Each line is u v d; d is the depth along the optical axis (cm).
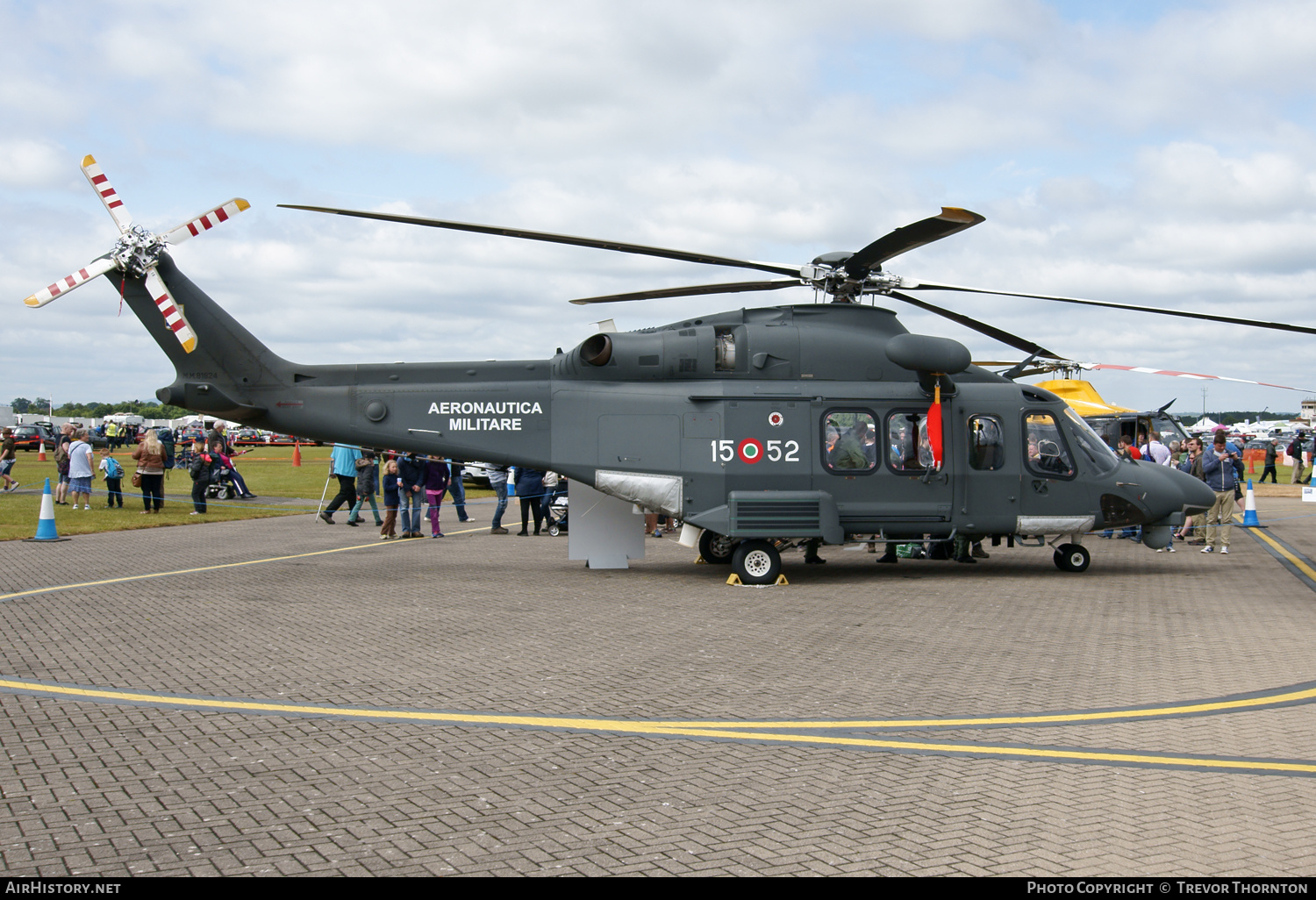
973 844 431
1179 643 890
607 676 755
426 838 436
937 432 1334
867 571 1438
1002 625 980
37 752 558
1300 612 1059
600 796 492
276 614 1021
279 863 408
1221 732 607
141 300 1349
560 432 1356
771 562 1284
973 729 616
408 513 1864
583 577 1341
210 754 556
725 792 498
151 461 2281
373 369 1377
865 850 424
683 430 1326
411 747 571
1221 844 430
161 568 1381
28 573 1318
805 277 1321
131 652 832
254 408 1364
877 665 798
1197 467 1719
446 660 810
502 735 598
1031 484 1366
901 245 1162
